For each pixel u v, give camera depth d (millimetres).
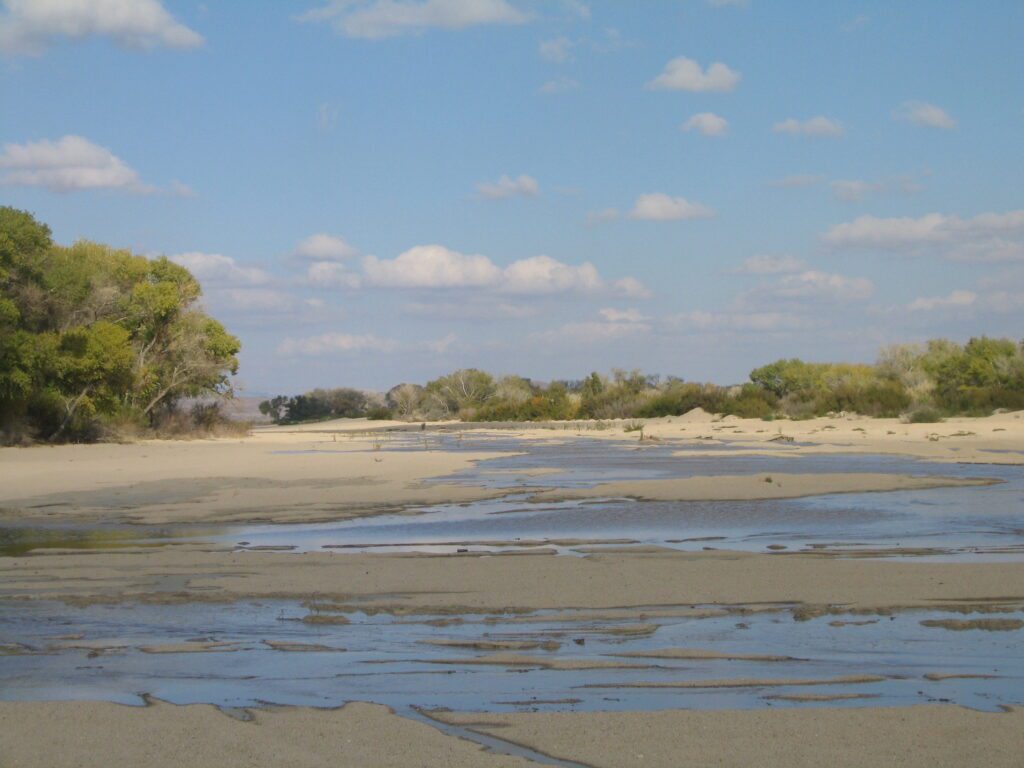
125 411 49000
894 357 70500
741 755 6000
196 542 15188
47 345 41344
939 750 6047
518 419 83625
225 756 6039
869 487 21938
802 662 8055
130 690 7496
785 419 60969
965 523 16453
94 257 51656
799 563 12375
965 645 8539
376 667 8055
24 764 5941
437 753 6066
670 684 7488
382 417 99312
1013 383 55281
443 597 10633
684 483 22969
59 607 10430
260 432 66500
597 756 6008
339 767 5859
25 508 19922
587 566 12336
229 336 54750
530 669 7957
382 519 17891
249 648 8688
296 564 12805
